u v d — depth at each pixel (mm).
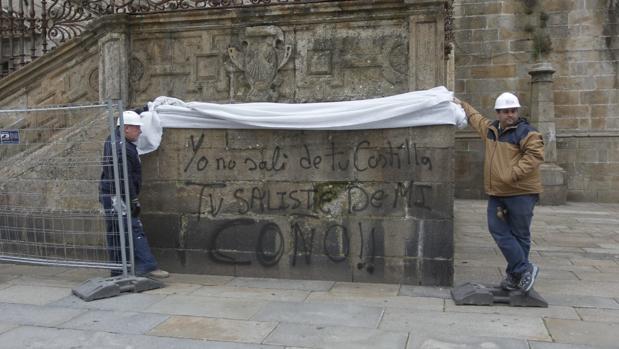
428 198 5613
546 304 5000
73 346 4148
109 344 4176
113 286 5406
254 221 6105
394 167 5688
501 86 15086
